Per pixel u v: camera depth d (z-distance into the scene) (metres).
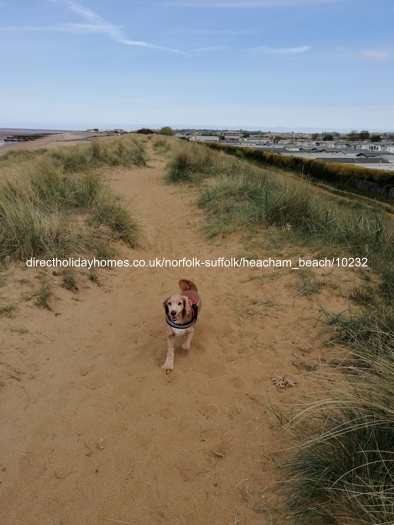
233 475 2.83
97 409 3.46
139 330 4.87
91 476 2.81
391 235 6.95
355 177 20.00
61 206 8.37
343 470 2.53
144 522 2.51
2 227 6.21
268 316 5.14
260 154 29.86
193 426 3.31
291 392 3.69
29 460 2.91
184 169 15.63
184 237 8.99
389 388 2.82
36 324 4.60
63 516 2.53
